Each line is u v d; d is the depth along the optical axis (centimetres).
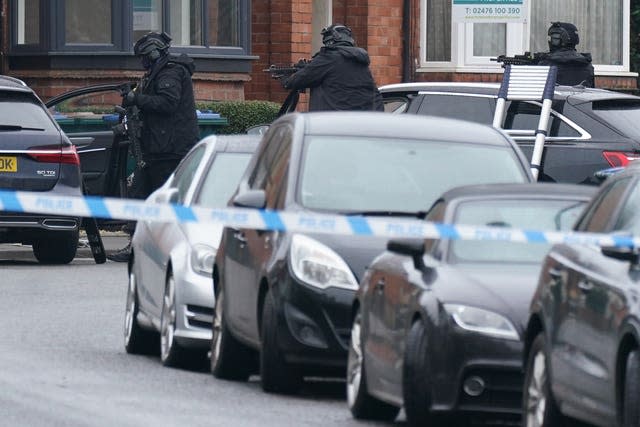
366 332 3416
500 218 3409
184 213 2958
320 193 3822
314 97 6512
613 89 10988
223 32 9125
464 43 10350
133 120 6469
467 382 3105
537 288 3069
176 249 4153
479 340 3091
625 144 5888
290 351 3609
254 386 3847
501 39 10444
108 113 7775
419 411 3141
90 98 7825
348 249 3650
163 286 4197
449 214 3412
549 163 5941
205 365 4166
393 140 3988
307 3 9781
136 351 4434
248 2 9181
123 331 4744
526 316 3112
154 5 8838
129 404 3453
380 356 3316
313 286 3606
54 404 3412
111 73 8700
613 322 2688
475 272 3256
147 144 6450
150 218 2944
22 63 8800
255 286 3738
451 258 3319
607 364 2703
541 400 2984
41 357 4172
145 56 6450
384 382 3291
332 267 3616
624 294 2669
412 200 3841
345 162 3894
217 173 4416
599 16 10919
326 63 6462
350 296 3597
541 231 3166
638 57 11381
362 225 2998
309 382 3991
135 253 4531
